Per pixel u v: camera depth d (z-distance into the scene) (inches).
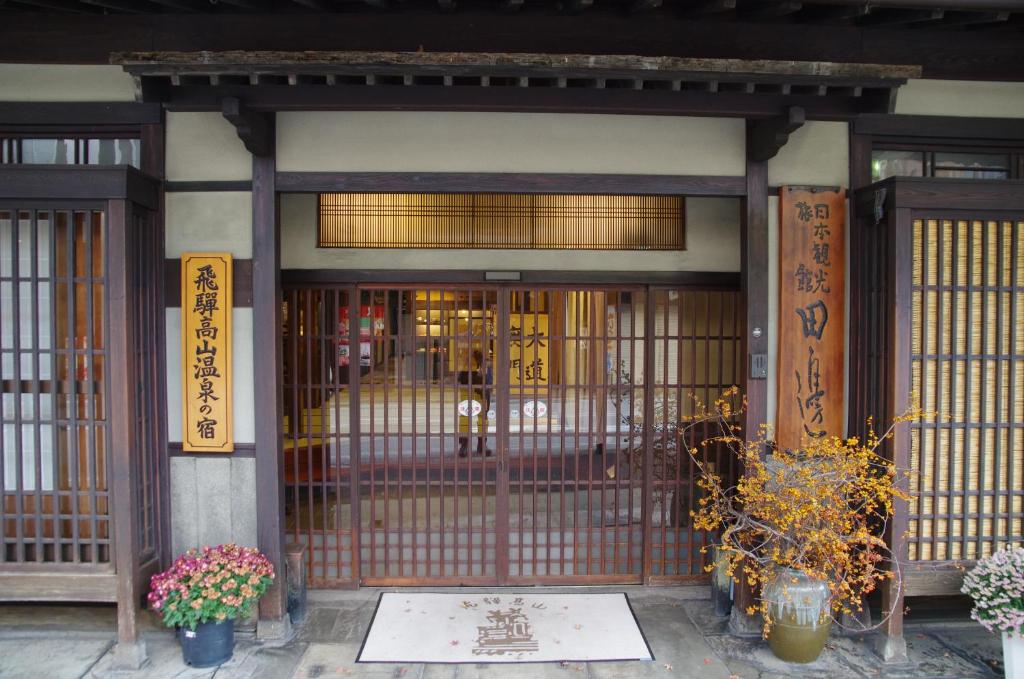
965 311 140.1
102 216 133.1
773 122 142.7
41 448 136.0
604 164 151.8
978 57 156.3
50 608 158.9
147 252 144.5
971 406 140.8
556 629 152.5
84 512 137.3
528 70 124.6
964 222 139.2
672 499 180.9
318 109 138.7
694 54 147.8
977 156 165.2
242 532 150.1
